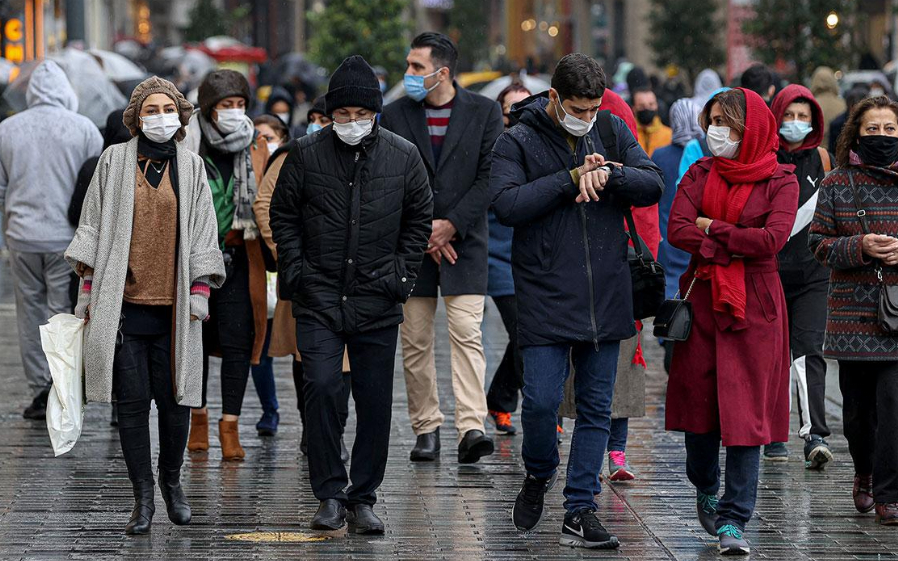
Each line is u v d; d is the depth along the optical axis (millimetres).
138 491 19812
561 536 19422
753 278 19125
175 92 19531
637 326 23156
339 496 19906
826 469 24578
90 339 19172
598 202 19000
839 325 20891
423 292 24797
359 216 19531
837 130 37688
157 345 19781
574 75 18391
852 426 21391
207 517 20734
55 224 28000
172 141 19703
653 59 114125
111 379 19219
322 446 19750
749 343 18953
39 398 28297
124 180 19375
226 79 23594
